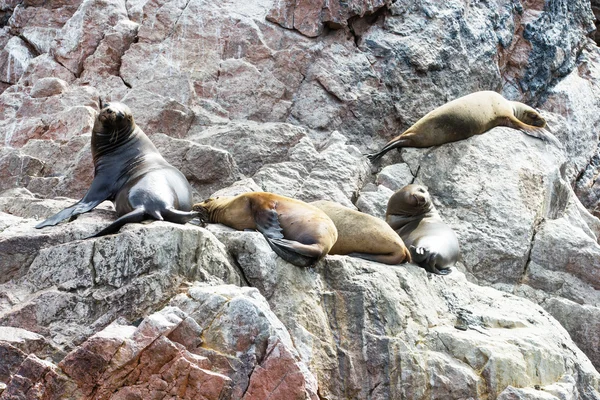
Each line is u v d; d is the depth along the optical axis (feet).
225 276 110.73
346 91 175.22
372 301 115.75
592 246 154.30
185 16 180.04
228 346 98.89
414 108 179.42
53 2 197.57
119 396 94.32
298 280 114.21
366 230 124.16
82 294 105.19
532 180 163.22
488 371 114.32
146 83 171.01
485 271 152.76
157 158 126.52
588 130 204.95
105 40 179.22
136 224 112.47
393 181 161.27
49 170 156.76
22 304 104.68
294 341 109.29
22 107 171.22
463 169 163.84
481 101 171.94
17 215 134.72
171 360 96.17
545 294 151.84
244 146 158.71
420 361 114.11
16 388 92.73
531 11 207.72
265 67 176.14
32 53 195.52
